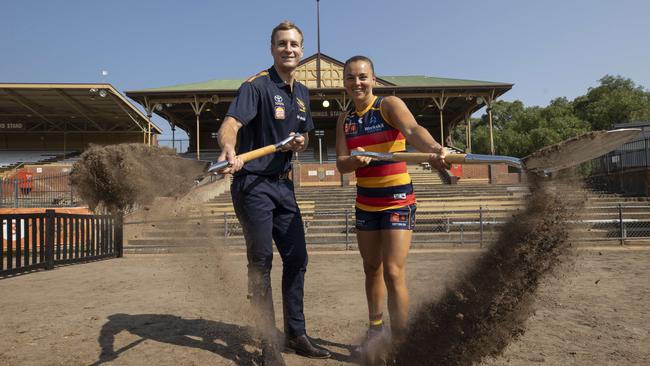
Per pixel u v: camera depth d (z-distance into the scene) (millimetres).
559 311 4246
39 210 11781
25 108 31672
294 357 3104
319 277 6957
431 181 24906
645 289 5316
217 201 18234
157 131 37281
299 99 3287
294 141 2834
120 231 10547
